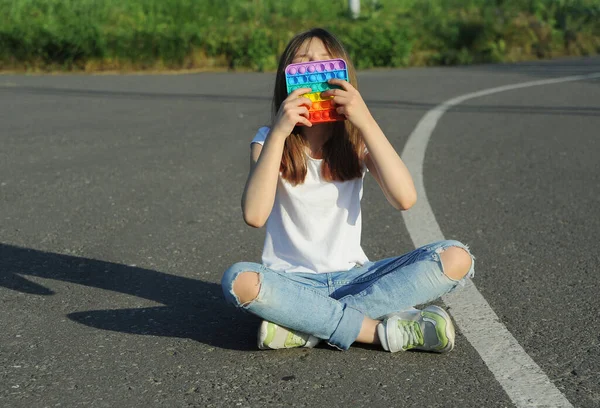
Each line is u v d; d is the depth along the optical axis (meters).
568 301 3.27
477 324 3.03
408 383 2.53
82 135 7.31
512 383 2.51
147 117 8.35
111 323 3.11
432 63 15.19
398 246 4.16
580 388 2.47
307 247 2.87
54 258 3.97
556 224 4.49
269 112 8.62
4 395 2.48
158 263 3.88
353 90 2.76
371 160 2.91
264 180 2.75
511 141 6.91
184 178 5.68
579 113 8.24
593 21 17.59
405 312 2.76
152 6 15.49
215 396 2.45
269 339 2.70
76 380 2.58
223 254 4.03
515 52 15.95
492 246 4.11
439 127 7.64
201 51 14.39
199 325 3.07
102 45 13.94
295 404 2.39
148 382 2.56
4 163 6.14
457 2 17.97
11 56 13.87
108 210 4.86
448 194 5.22
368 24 15.41
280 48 14.55
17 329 3.04
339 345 2.74
